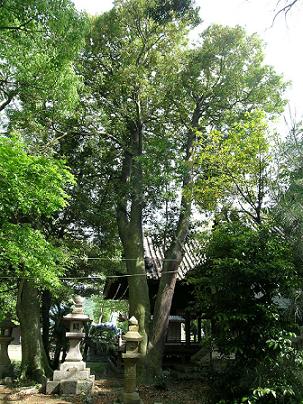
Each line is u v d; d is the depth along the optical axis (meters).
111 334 23.17
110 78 15.26
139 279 14.28
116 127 15.54
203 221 15.23
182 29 15.26
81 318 12.45
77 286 19.34
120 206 15.80
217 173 12.91
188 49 15.45
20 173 6.95
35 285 12.47
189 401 10.42
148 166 13.84
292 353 7.16
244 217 11.91
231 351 7.32
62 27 8.73
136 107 15.53
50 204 7.53
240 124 13.17
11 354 25.92
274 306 7.50
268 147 11.54
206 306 8.33
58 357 17.23
